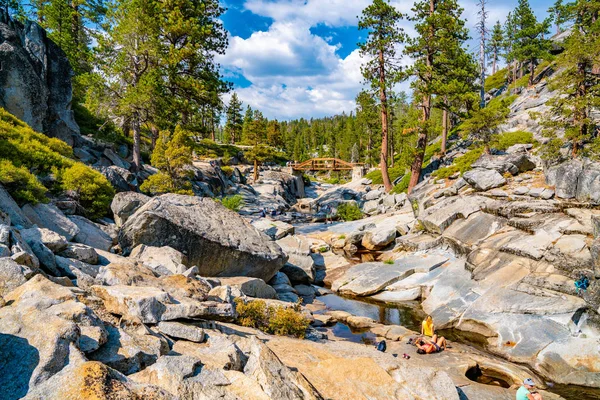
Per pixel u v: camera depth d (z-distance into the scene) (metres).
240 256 16.58
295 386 6.12
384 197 40.38
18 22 25.09
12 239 7.89
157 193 25.06
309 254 23.53
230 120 100.56
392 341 13.33
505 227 19.34
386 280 19.77
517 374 10.84
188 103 32.12
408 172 46.53
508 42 65.38
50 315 5.29
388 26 37.91
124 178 24.42
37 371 4.30
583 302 12.96
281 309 12.16
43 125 23.47
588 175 18.14
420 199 30.03
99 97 29.62
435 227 22.78
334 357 9.09
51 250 9.69
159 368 5.52
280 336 10.96
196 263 15.59
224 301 10.31
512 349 12.52
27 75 22.12
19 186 12.87
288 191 63.88
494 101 57.12
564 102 21.38
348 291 20.16
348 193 53.19
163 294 8.13
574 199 18.88
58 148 19.97
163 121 29.44
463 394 9.33
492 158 27.14
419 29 35.00
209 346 7.15
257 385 5.68
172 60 29.33
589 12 29.50
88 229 14.41
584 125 21.47
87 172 17.78
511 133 32.72
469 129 30.25
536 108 39.69
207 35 32.28
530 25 54.84
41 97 23.05
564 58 21.64
